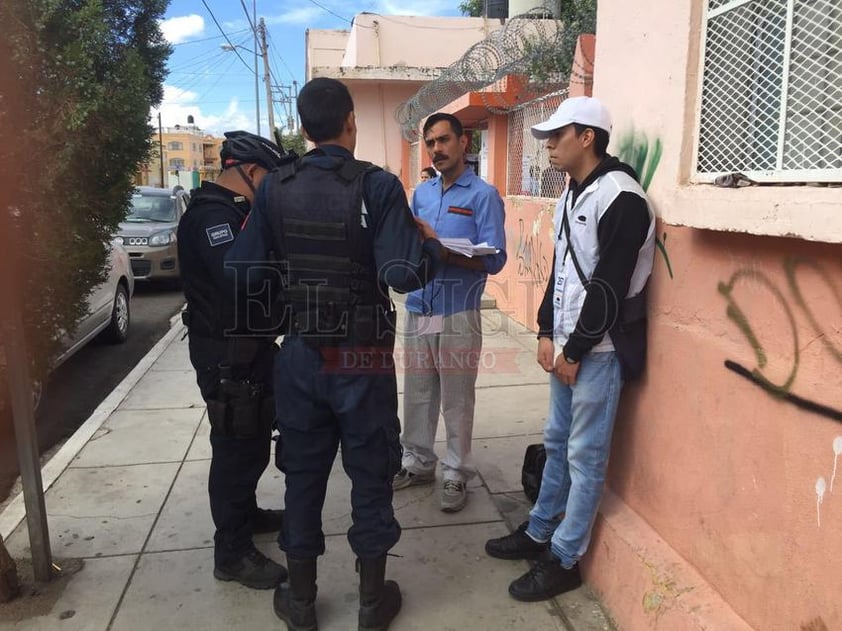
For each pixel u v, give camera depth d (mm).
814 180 1638
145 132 2676
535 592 2639
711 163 2068
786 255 1706
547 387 5242
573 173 2422
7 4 2137
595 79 2744
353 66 14945
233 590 2727
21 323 2537
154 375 5715
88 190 2645
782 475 1753
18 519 3252
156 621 2535
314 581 2477
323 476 2430
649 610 2227
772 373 1773
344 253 2211
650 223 2254
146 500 3459
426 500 3447
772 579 1802
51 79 2301
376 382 2326
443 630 2480
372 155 14875
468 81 7430
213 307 2529
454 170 3164
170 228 10648
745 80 1904
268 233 2283
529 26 6648
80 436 4289
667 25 2209
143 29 2689
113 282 6895
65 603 2631
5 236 2418
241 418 2512
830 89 1625
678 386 2219
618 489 2682
